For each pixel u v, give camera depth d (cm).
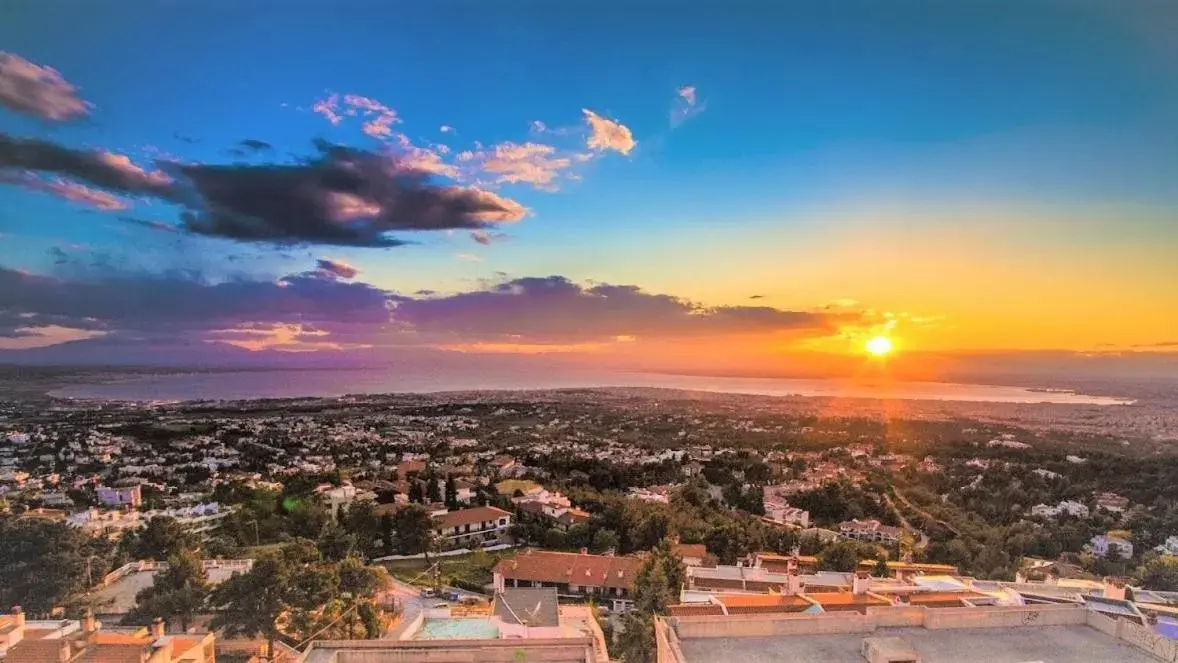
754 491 13338
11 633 4066
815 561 7319
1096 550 9238
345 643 2267
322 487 11938
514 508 11688
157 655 3809
